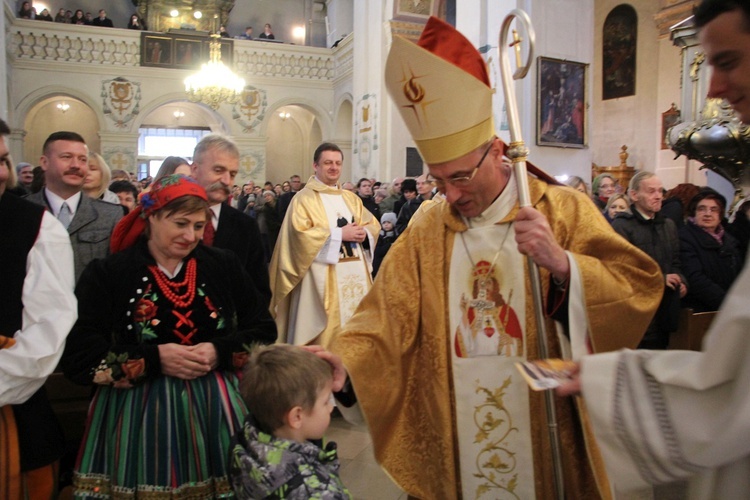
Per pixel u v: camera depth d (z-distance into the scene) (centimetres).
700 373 94
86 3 1905
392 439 181
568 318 156
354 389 165
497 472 173
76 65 1691
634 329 158
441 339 180
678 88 1396
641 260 162
